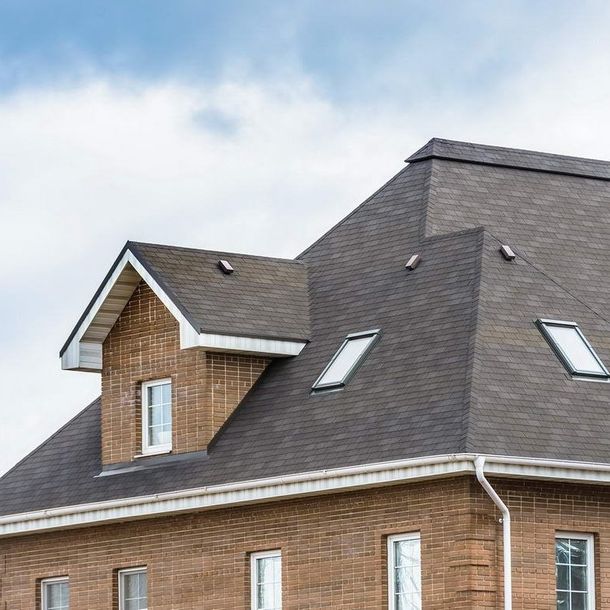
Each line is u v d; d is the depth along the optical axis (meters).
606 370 39.41
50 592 45.38
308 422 40.31
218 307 43.06
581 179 47.41
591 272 43.78
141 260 43.59
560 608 37.34
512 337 39.22
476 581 36.31
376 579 37.97
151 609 42.47
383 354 40.62
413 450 36.78
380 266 43.94
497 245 41.94
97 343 45.53
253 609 40.56
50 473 46.34
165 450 43.66
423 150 46.62
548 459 36.31
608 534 37.84
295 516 39.75
